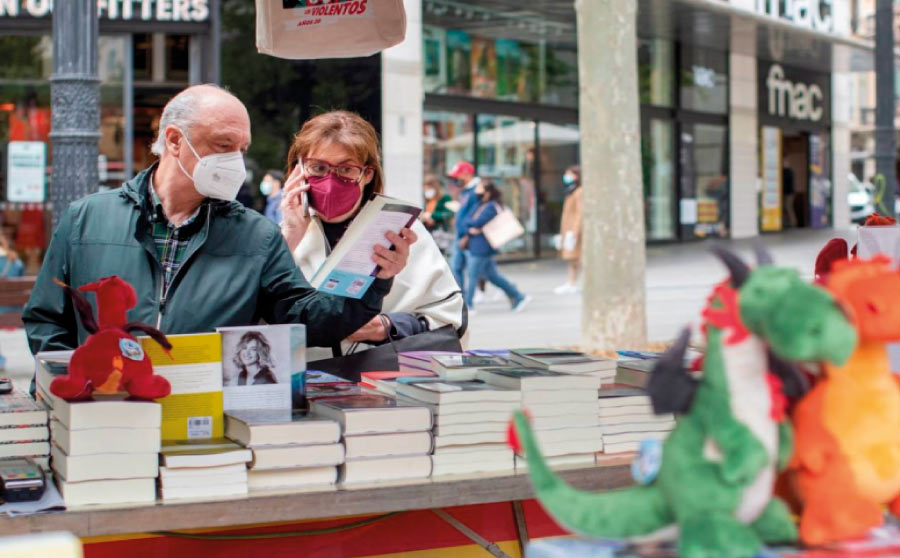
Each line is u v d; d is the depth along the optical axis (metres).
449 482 2.44
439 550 2.93
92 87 5.65
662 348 9.02
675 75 21.66
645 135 20.98
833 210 27.88
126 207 3.12
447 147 16.73
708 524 1.67
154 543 2.69
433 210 14.05
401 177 14.73
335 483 2.44
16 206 12.59
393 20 3.53
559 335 10.24
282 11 3.55
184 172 3.02
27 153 12.55
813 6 20.22
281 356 2.69
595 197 8.85
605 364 2.92
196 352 2.56
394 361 3.49
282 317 3.15
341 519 2.85
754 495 1.69
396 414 2.48
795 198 26.67
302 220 3.49
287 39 3.56
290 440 2.40
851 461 1.76
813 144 27.00
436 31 16.42
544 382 2.58
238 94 13.17
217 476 2.33
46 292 3.12
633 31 8.82
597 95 8.77
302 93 13.51
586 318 9.00
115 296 2.38
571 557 1.72
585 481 2.53
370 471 2.45
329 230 3.50
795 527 1.76
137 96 12.12
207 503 2.27
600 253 8.87
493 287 14.84
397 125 14.58
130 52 12.05
